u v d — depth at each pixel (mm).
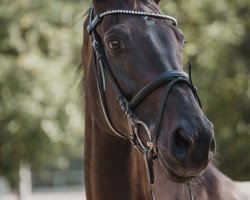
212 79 11312
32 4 11836
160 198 4066
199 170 3314
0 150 11961
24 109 11273
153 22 3717
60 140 11648
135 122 3660
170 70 3562
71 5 11930
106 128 3945
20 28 11789
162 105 3500
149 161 3615
